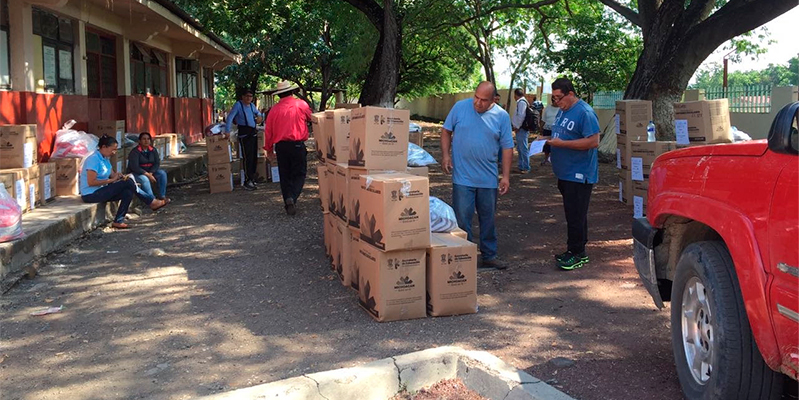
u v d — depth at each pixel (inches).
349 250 251.1
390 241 209.2
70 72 494.6
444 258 218.2
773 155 128.0
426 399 167.3
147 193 412.8
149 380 175.8
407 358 175.2
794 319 118.2
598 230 341.4
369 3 616.1
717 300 139.4
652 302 231.3
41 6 422.0
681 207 156.0
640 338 199.5
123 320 223.5
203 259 303.6
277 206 429.4
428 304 221.8
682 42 565.6
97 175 372.8
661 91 574.9
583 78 1003.9
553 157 271.6
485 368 171.0
